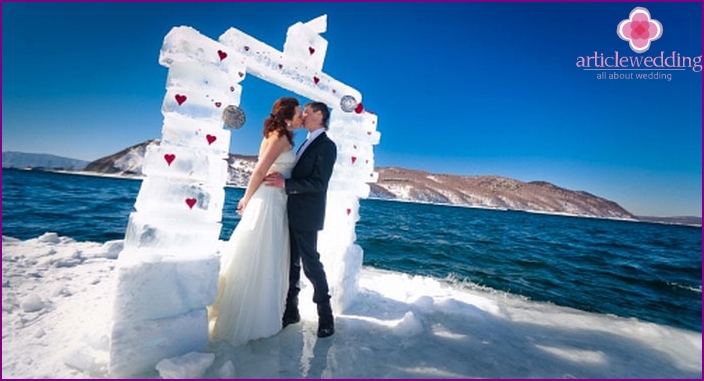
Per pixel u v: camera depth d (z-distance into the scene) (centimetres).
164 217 210
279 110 255
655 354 298
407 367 229
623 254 1380
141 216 207
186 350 211
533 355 267
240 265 248
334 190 342
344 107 320
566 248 1431
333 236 345
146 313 199
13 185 2545
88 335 224
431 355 249
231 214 1702
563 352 280
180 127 215
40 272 390
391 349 253
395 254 874
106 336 219
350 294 340
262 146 266
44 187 2667
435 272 683
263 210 253
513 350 272
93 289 344
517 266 848
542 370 243
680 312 554
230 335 242
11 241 543
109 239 782
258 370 209
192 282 216
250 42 258
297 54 293
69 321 264
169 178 212
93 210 1334
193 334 213
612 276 831
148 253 207
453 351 259
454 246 1122
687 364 283
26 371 193
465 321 325
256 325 248
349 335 271
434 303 358
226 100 229
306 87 293
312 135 265
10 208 1187
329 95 312
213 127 222
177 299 210
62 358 206
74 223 969
